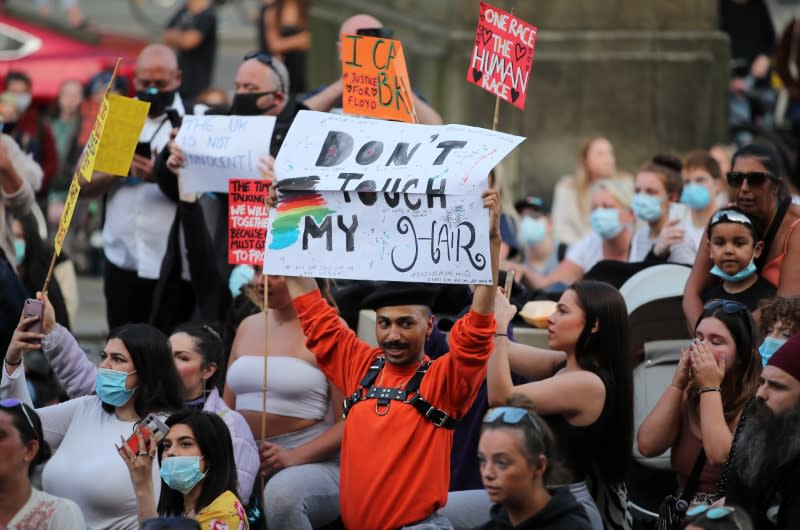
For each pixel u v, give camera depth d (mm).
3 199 24906
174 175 24906
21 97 38219
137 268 26641
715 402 18016
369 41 20734
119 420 19500
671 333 22000
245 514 17891
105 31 61625
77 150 40844
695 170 26781
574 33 36156
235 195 20969
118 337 19344
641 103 36469
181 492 17578
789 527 15523
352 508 17578
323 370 18734
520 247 30641
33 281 25219
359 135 18328
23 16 51156
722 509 14508
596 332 19031
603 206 28047
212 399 20734
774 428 15734
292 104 25500
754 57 42500
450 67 35469
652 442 18891
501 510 16031
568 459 18641
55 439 19984
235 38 69125
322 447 20500
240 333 21844
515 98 19203
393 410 17469
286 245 18031
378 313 17641
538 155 35938
